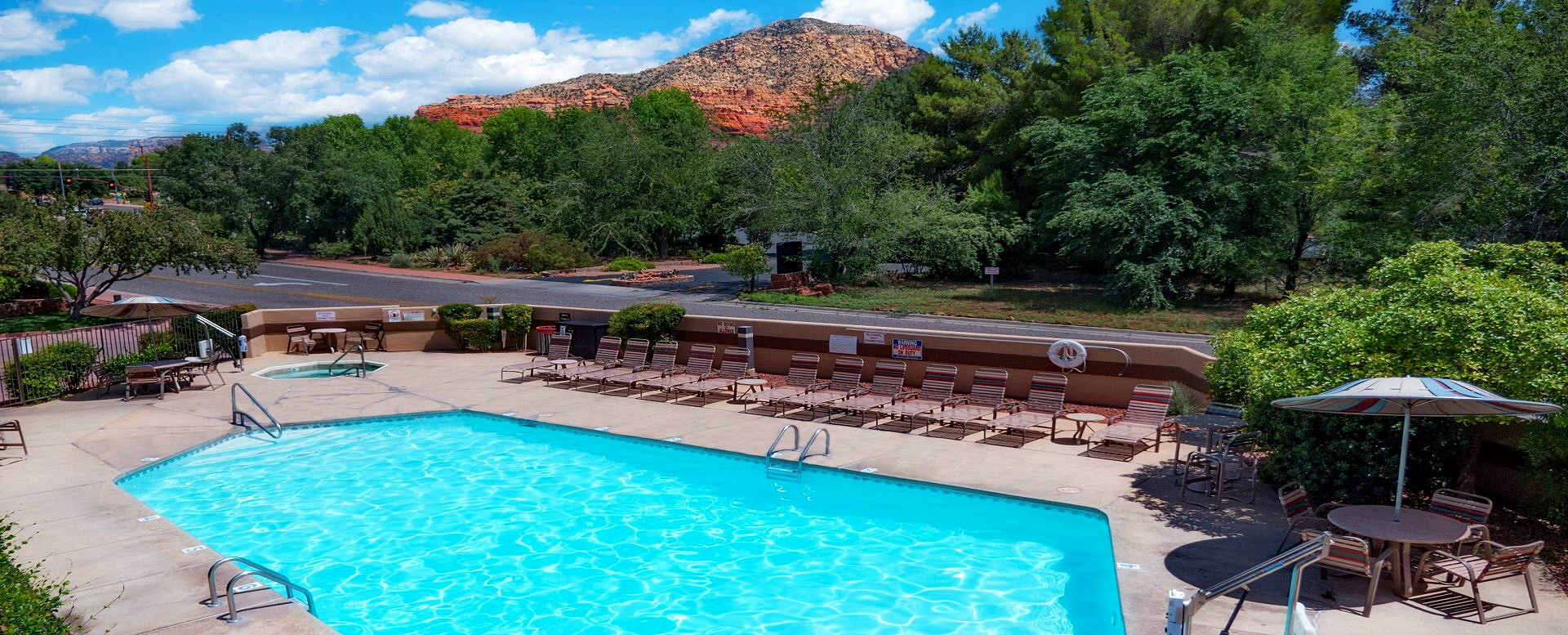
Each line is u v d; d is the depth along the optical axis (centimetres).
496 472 1291
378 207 6081
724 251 5853
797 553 970
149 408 1655
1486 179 2108
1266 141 3341
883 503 1122
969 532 1016
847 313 3200
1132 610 733
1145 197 3262
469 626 805
